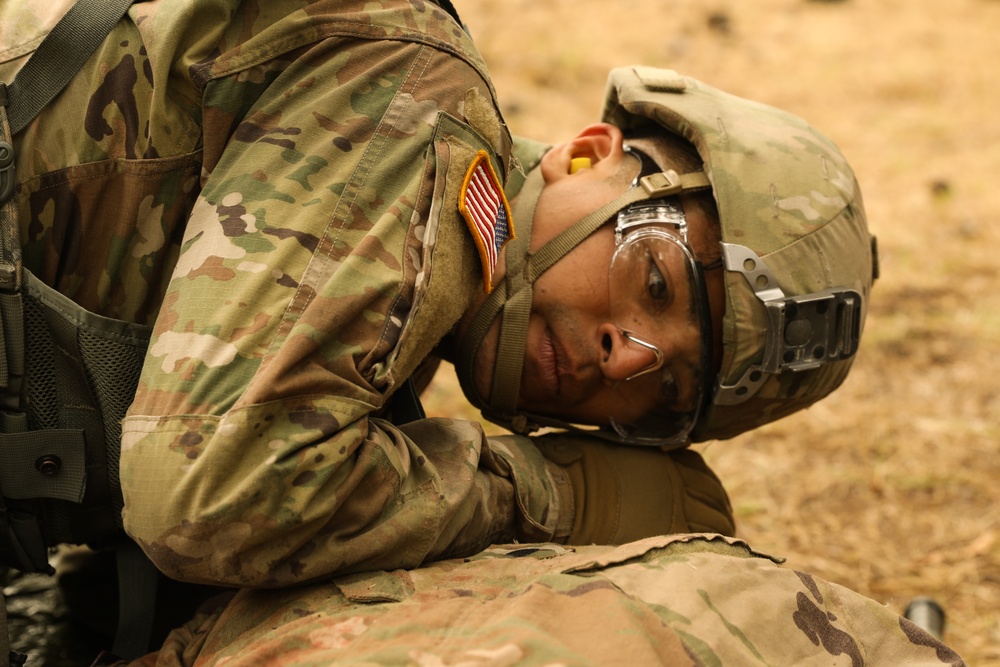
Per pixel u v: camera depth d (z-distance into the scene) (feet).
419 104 5.67
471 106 5.86
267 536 4.94
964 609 8.93
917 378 12.94
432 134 5.62
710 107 6.91
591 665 4.36
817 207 6.73
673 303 6.59
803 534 10.00
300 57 5.73
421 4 6.06
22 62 5.63
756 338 6.61
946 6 31.22
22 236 5.59
